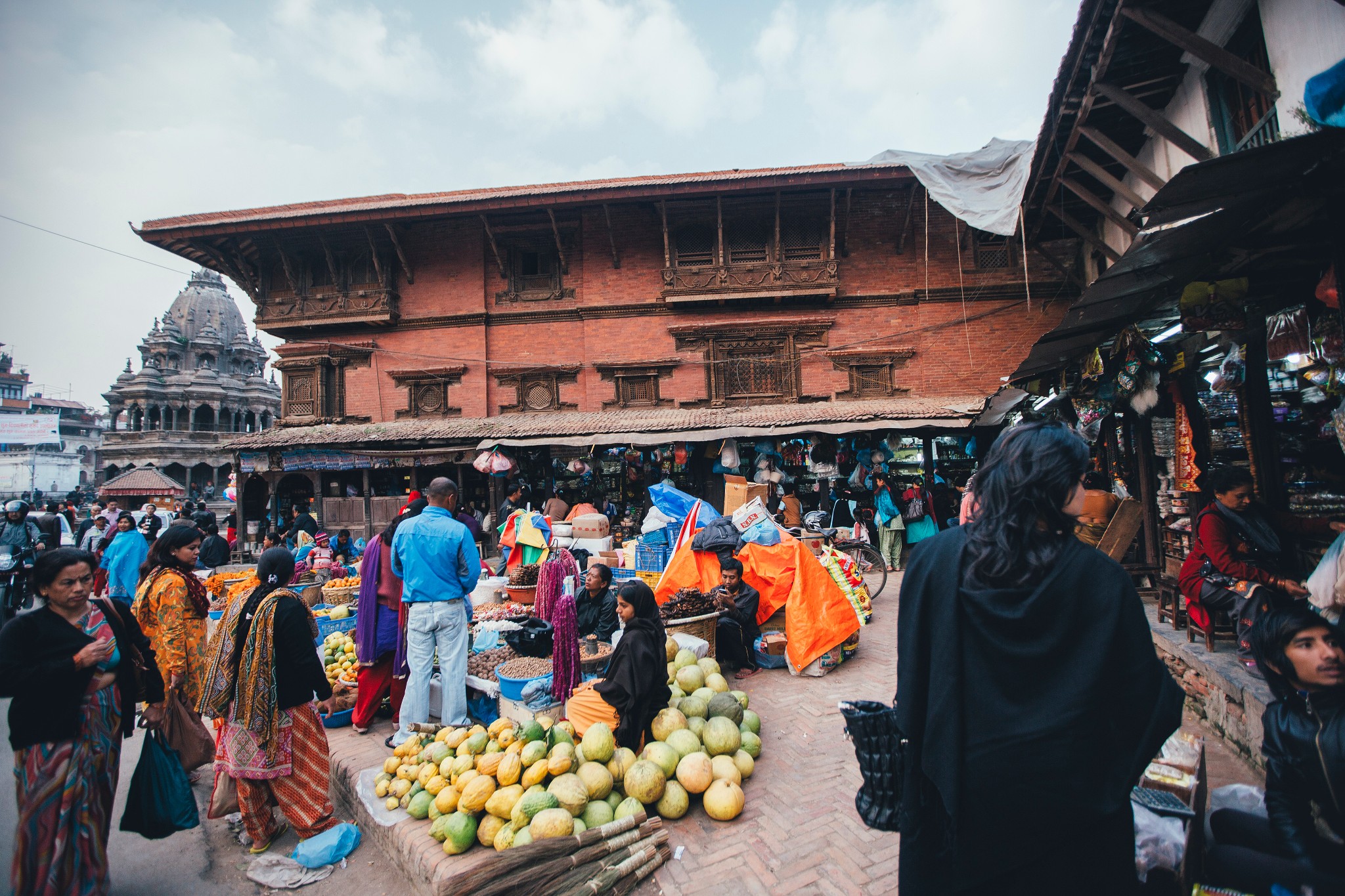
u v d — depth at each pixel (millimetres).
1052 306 14148
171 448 39844
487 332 15648
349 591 7914
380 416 15836
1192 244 4004
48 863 2791
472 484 15375
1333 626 2141
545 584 5672
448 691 4555
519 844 3156
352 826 3740
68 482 50094
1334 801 2064
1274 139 5375
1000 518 1633
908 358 14453
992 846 1549
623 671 3914
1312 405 4652
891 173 13414
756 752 4191
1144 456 6730
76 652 2961
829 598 6074
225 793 3678
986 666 1592
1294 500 4695
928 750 1643
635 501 14297
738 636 5980
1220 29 6168
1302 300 4500
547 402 15367
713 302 14711
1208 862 2297
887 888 2922
